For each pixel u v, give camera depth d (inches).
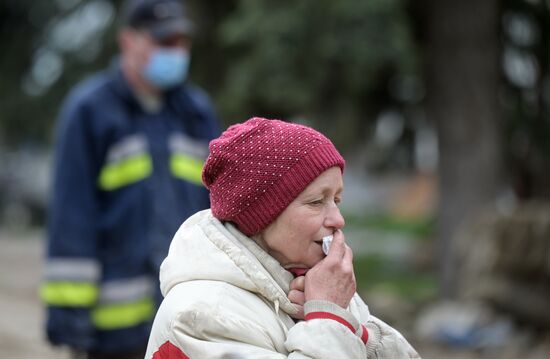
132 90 224.5
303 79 489.7
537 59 572.7
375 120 650.8
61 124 222.4
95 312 216.5
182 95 233.1
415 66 568.1
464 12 518.3
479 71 520.1
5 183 1177.4
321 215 119.2
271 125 120.0
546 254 402.9
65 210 213.8
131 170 220.4
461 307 438.0
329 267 117.3
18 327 450.3
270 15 476.7
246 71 494.9
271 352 111.1
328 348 110.9
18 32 695.7
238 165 118.0
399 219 941.2
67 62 649.6
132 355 218.1
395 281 660.1
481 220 449.1
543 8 555.2
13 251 855.1
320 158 117.6
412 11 550.0
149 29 224.1
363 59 474.3
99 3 623.5
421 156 700.0
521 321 420.2
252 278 115.9
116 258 217.5
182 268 117.6
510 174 609.3
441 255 528.7
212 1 551.2
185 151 228.8
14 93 695.1
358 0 465.7
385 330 125.0
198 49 551.8
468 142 521.3
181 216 223.0
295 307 117.3
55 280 211.6
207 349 109.9
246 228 119.3
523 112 580.7
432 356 410.3
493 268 425.1
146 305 217.0
